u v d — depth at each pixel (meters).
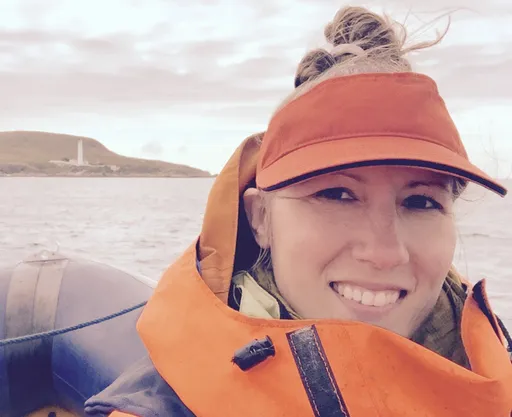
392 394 0.32
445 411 0.33
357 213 0.35
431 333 0.43
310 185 0.36
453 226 0.38
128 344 0.74
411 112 0.35
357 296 0.36
